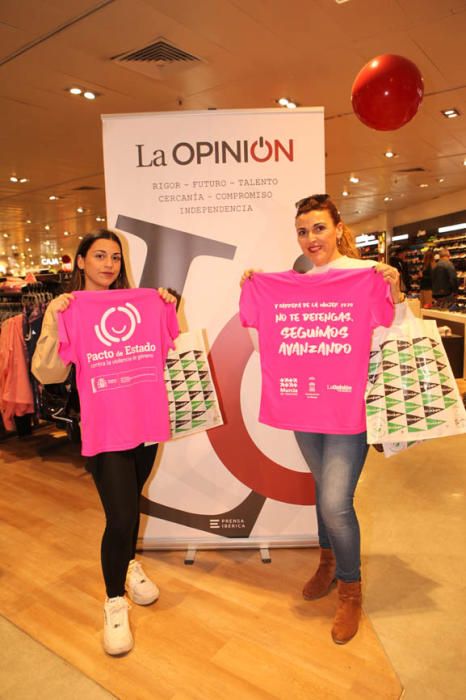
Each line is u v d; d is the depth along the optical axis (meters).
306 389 1.68
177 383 2.01
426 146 7.26
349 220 15.53
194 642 1.70
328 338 1.65
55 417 3.25
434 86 5.07
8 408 3.53
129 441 1.70
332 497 1.63
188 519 2.29
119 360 1.71
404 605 1.86
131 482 1.71
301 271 2.09
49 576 2.13
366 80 1.94
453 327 6.19
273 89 4.96
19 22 3.56
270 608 1.88
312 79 4.73
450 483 2.98
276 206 2.06
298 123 2.01
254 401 2.19
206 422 2.05
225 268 2.10
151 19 3.56
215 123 2.01
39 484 3.17
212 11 3.48
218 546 2.29
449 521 2.51
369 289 1.60
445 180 9.95
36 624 1.82
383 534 2.39
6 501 2.91
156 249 2.08
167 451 2.23
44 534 2.51
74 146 6.57
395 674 1.53
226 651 1.65
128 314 1.73
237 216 2.06
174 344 1.91
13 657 1.65
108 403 1.68
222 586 2.03
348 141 6.93
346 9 3.52
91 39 3.85
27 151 6.74
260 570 2.14
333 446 1.67
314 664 1.58
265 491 2.25
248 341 2.15
